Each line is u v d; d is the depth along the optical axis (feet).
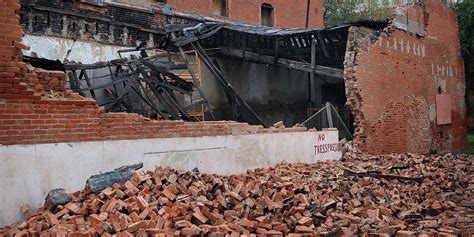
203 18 70.74
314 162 44.32
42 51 48.03
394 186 33.01
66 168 23.75
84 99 24.88
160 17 63.46
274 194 25.96
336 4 104.01
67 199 22.50
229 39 62.08
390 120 57.26
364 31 54.44
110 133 25.99
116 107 46.03
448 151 71.61
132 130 27.17
